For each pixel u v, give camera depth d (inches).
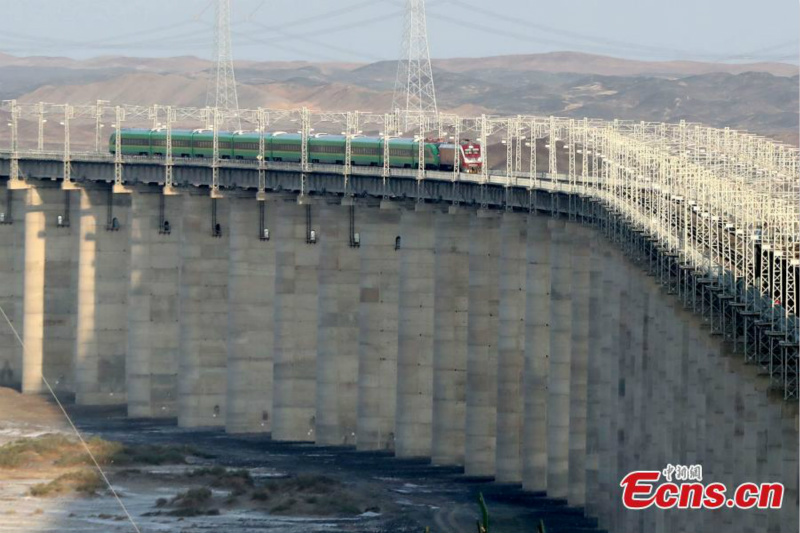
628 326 6151.6
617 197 6373.0
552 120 7308.1
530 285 7096.5
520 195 7224.4
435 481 7322.8
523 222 7298.2
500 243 7440.9
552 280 6924.2
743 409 4790.8
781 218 5142.7
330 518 6594.5
